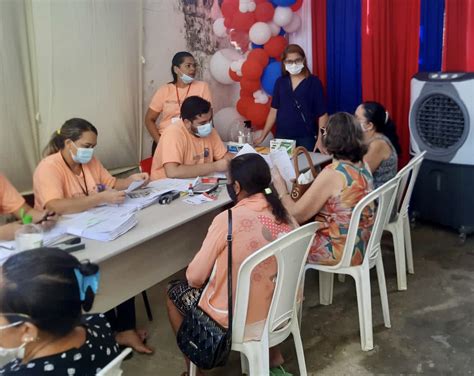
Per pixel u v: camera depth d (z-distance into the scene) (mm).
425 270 3225
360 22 4051
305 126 3984
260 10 4055
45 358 1038
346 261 2357
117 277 2068
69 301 1021
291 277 1852
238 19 4086
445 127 3527
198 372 2139
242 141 3584
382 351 2393
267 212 1824
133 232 2023
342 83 4277
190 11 4414
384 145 2916
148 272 2227
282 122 4035
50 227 2002
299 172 2801
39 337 1021
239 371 2289
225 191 2578
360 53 4121
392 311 2744
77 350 1084
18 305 979
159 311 2842
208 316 1805
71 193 2410
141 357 2408
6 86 2971
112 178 2648
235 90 4996
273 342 1873
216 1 4676
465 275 3141
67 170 2406
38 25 3107
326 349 2420
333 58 4273
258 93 4328
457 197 3580
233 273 1767
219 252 1777
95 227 1971
